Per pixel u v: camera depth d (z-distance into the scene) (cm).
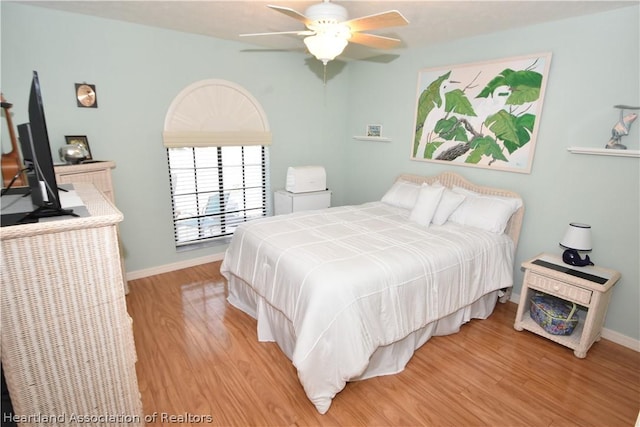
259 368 213
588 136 249
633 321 240
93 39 277
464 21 264
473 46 311
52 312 117
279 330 227
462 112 325
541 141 275
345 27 190
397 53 379
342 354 181
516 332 260
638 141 226
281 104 400
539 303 257
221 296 306
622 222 238
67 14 263
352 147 463
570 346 234
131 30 292
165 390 193
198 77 335
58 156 276
